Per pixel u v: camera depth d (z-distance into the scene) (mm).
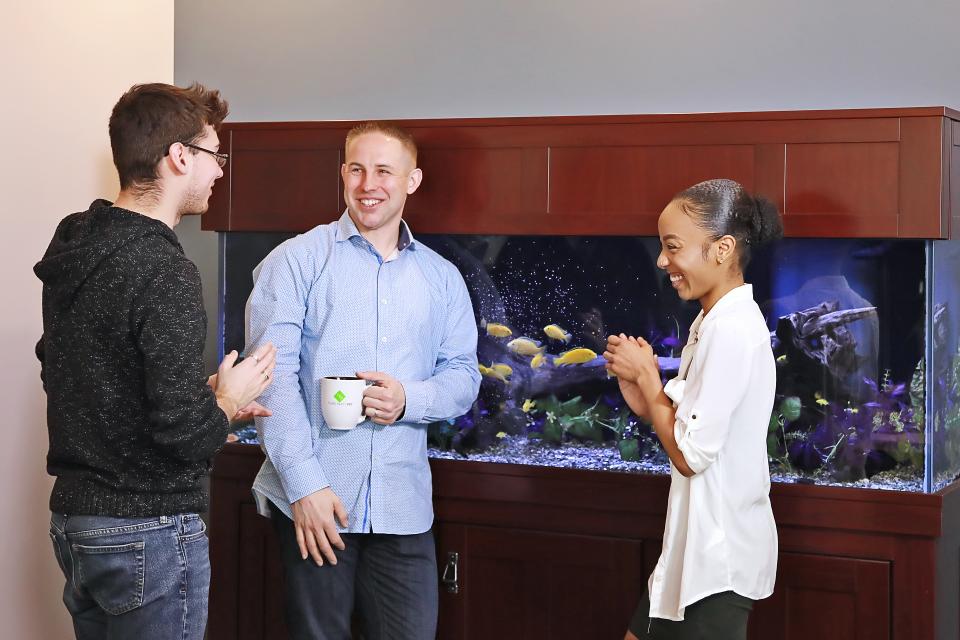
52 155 2332
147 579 1736
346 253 2400
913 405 2414
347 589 2393
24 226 2266
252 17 4016
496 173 2596
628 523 2564
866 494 2398
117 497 1715
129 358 1693
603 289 2617
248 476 2779
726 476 1998
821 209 2391
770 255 2508
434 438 2764
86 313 1696
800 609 2469
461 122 2602
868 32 3418
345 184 2443
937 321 2439
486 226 2609
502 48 3781
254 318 2354
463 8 3809
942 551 2410
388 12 3881
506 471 2631
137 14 2580
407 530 2389
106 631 1868
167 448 1680
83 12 2404
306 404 2381
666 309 2574
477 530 2672
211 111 1930
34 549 2338
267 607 2801
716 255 2043
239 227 2762
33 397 2314
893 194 2340
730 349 1947
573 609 2617
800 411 2510
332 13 3932
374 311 2377
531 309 2674
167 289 1691
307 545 2303
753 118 2426
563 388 2660
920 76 3379
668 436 2051
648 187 2506
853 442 2473
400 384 2320
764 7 3514
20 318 2271
